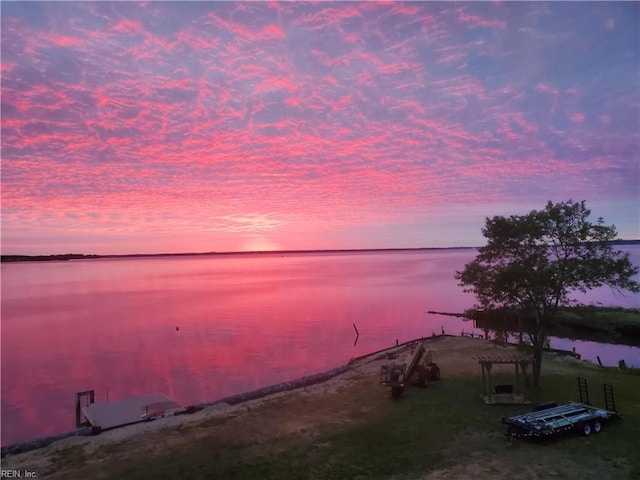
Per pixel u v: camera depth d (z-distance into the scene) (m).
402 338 56.91
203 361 45.50
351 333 60.47
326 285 142.00
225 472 16.98
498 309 25.69
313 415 23.77
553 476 15.09
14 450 20.59
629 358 45.94
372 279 167.25
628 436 18.05
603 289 112.00
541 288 23.42
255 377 39.31
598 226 23.53
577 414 18.86
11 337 60.50
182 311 84.56
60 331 64.75
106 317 78.38
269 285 146.88
